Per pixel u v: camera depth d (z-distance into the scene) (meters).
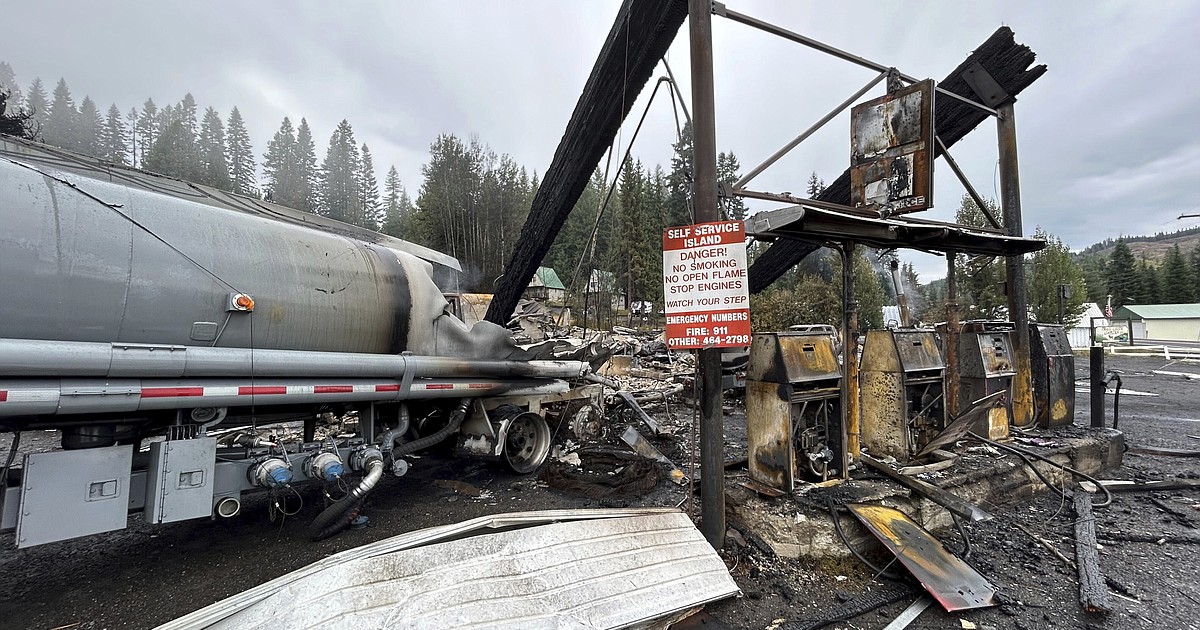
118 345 2.98
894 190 4.79
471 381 5.33
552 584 2.59
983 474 4.45
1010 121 6.56
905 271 34.19
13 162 2.88
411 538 2.94
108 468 3.10
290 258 3.97
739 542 3.70
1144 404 10.48
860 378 5.02
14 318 2.70
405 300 4.80
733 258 3.47
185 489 3.32
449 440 6.17
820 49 4.61
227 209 3.98
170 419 3.42
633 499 5.02
